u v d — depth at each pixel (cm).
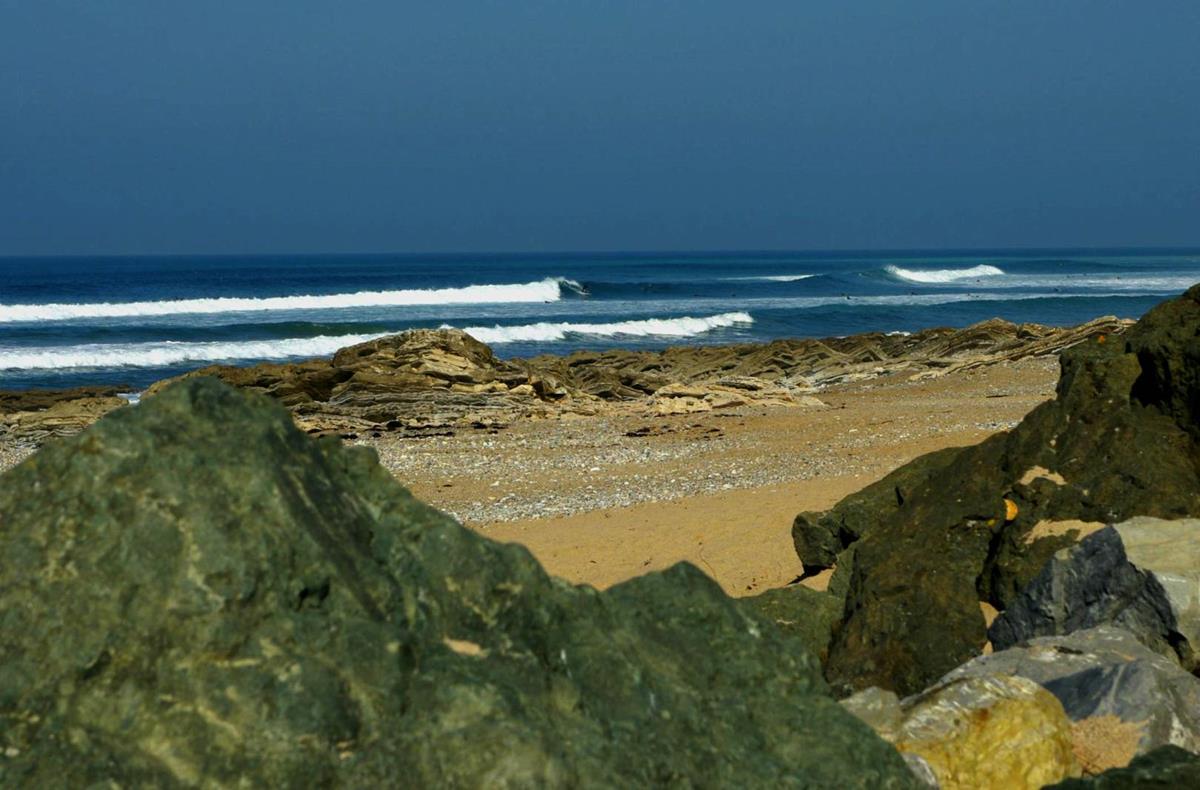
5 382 4919
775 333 7438
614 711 369
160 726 328
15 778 315
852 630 902
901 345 4966
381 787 323
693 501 1844
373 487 414
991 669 666
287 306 8488
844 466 2081
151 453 365
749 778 374
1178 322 1013
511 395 3681
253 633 341
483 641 372
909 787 403
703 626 437
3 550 352
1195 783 459
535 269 18812
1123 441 923
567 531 1716
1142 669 597
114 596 342
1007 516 920
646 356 5059
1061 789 470
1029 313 8306
